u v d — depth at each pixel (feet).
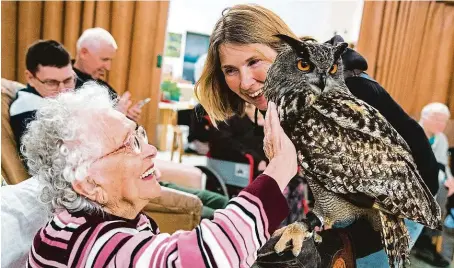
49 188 2.24
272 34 2.75
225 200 5.16
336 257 2.39
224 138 4.72
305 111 2.51
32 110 4.44
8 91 4.79
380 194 2.38
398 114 2.80
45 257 2.10
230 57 2.82
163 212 4.66
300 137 2.43
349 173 2.38
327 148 2.39
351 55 2.89
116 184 2.23
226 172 5.10
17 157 4.48
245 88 2.85
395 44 4.18
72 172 2.15
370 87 2.82
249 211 1.98
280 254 2.34
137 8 4.72
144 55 4.89
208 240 1.92
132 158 2.25
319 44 2.62
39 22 5.07
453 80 4.42
